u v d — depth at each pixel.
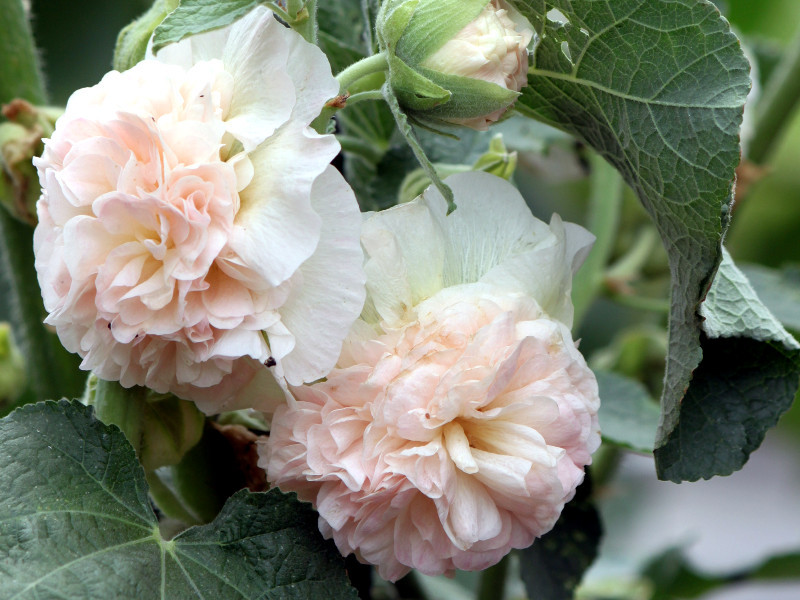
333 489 0.54
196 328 0.52
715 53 0.53
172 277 0.52
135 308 0.52
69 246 0.51
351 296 0.52
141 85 0.53
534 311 0.54
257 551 0.54
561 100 0.58
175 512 0.60
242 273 0.52
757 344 0.58
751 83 0.53
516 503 0.54
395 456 0.53
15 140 0.65
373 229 0.54
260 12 0.53
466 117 0.54
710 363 0.58
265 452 0.55
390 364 0.53
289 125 0.53
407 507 0.54
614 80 0.55
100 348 0.53
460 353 0.53
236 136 0.52
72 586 0.51
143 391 0.56
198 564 0.54
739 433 0.58
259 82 0.53
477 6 0.53
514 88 0.54
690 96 0.53
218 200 0.52
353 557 0.63
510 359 0.52
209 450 0.59
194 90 0.52
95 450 0.54
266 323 0.52
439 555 0.54
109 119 0.52
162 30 0.51
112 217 0.52
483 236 0.55
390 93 0.53
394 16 0.53
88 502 0.53
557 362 0.54
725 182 0.53
